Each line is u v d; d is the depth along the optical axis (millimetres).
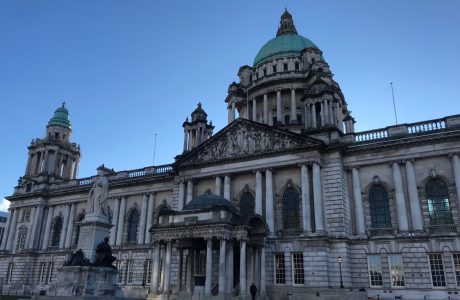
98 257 33562
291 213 57656
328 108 62281
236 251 49781
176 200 67188
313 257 51812
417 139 53406
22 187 95688
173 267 58281
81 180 89438
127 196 80000
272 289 51188
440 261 48844
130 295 66938
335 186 55125
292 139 58938
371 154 56438
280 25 105000
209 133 76250
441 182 52125
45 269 84500
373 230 53344
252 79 93000
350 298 42438
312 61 84812
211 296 42375
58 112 106438
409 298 48500
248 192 61438
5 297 52062
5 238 92812
